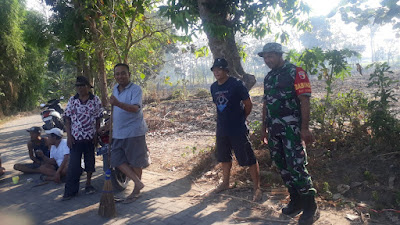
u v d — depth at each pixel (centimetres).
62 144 546
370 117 478
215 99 427
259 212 375
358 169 437
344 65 526
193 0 551
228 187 450
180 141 810
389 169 419
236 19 560
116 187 475
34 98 2270
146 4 700
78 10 864
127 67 439
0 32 1809
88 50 827
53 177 536
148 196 448
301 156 330
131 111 421
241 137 414
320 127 557
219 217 369
